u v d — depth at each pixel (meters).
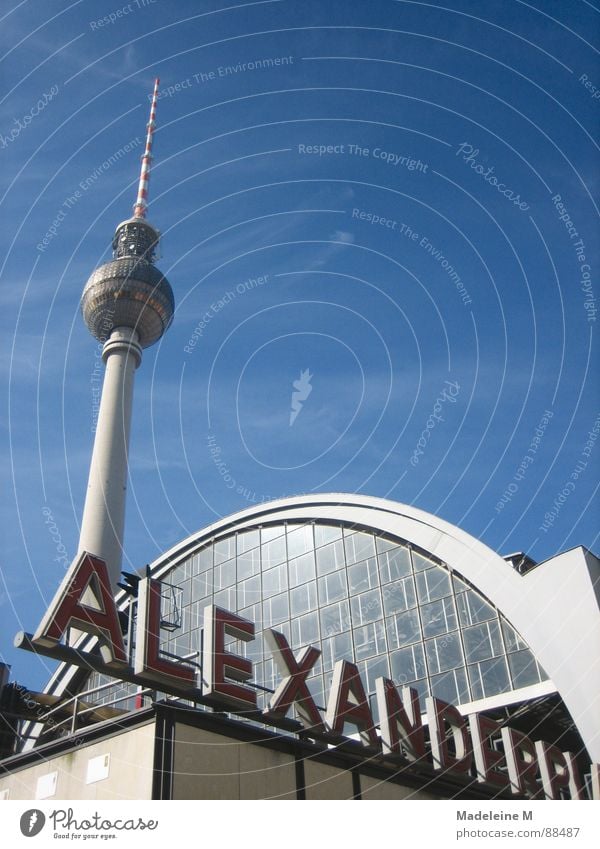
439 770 31.94
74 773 24.33
